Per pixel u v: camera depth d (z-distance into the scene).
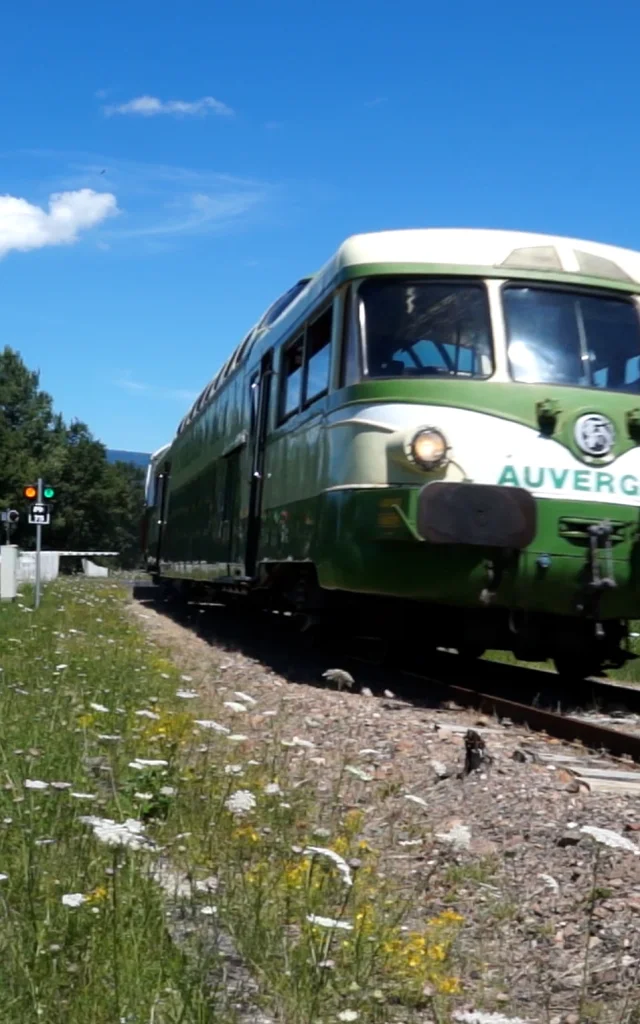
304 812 6.16
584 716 10.73
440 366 11.06
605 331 11.45
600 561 10.62
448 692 11.27
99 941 3.86
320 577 11.80
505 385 10.88
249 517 15.79
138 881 4.49
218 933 4.20
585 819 5.96
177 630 20.48
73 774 6.14
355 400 11.17
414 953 4.17
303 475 12.77
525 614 11.62
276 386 14.75
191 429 24.94
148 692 10.00
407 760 7.67
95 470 93.81
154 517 34.28
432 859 5.50
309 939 4.09
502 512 10.38
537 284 11.41
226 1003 3.65
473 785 6.71
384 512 10.66
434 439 10.59
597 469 10.85
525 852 5.52
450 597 10.70
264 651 16.00
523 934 4.59
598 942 4.43
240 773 6.37
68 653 12.36
